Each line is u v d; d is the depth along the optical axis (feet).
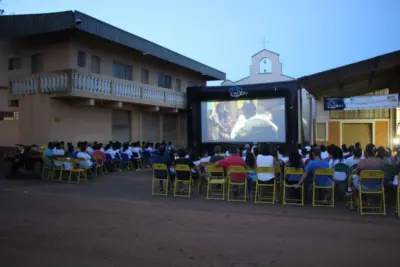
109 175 45.50
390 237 19.15
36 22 47.24
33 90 49.70
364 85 55.01
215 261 15.67
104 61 55.98
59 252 16.81
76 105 51.98
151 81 67.62
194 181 34.45
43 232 20.04
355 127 71.10
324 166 27.27
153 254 16.53
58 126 49.37
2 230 20.43
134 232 20.07
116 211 25.39
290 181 28.25
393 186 28.09
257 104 64.54
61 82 46.96
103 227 21.11
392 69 45.39
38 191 33.55
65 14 45.19
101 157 44.62
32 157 42.42
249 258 16.02
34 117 49.52
